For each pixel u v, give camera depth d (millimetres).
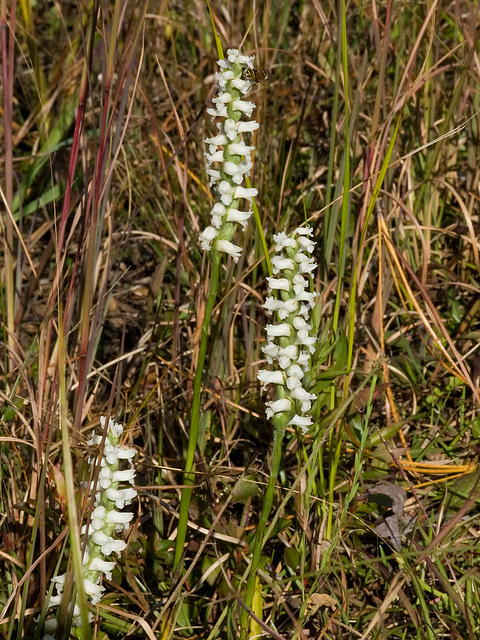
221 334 616
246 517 562
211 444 621
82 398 547
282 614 533
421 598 505
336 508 572
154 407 614
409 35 778
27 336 713
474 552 565
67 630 461
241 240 660
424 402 660
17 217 767
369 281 710
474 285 726
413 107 750
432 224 745
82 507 474
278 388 465
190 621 527
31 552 483
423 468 617
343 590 524
